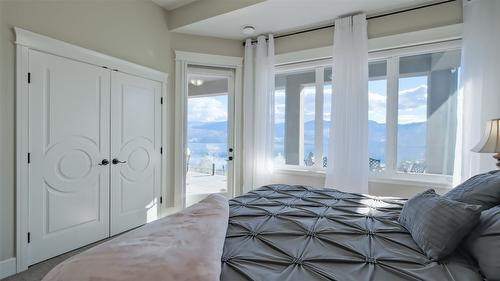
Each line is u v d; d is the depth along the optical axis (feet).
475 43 7.68
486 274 2.76
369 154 9.93
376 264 3.05
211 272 2.60
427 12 8.62
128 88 9.46
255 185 11.68
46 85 7.22
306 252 3.35
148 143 10.29
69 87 7.72
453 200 3.97
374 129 9.87
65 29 7.65
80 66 7.99
